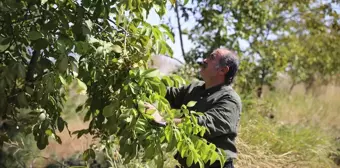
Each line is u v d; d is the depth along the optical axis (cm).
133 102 288
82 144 633
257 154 701
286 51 1118
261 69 1030
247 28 910
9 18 322
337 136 980
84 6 307
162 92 286
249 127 771
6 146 504
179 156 377
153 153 288
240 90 968
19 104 334
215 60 369
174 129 286
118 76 300
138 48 314
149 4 310
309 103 1275
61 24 311
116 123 295
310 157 758
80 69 304
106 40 327
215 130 348
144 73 286
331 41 1263
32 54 352
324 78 1596
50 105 340
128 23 318
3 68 310
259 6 891
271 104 1027
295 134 840
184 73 787
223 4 827
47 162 584
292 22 1139
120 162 485
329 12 1099
